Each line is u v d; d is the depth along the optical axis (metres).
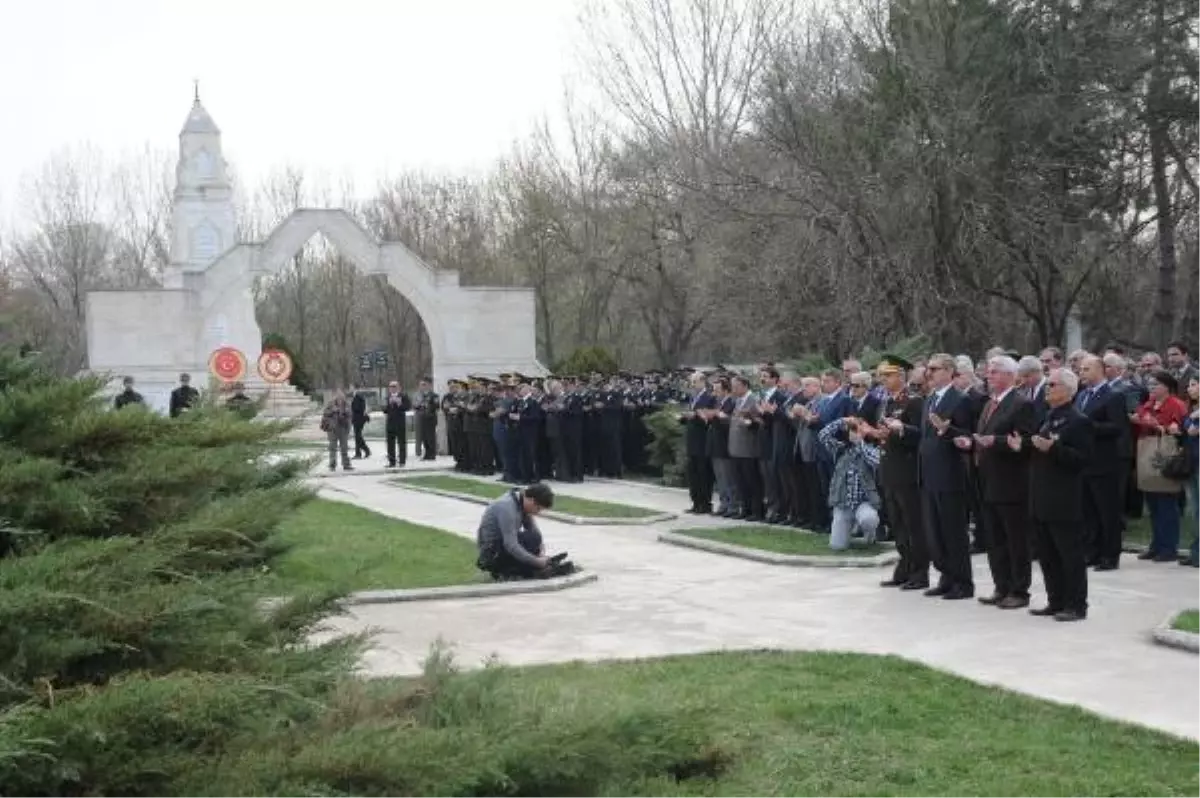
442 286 35.22
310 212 33.84
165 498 4.84
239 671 4.15
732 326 31.98
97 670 3.88
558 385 26.31
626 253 43.50
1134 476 16.55
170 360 32.00
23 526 4.28
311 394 48.31
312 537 16.48
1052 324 27.36
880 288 25.22
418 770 3.87
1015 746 7.02
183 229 45.25
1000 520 11.58
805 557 14.45
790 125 26.89
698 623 11.10
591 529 18.33
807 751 6.95
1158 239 29.77
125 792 3.51
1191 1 25.78
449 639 10.44
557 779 4.44
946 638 10.23
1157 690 8.39
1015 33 25.45
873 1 27.19
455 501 23.33
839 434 14.98
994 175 25.06
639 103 40.50
